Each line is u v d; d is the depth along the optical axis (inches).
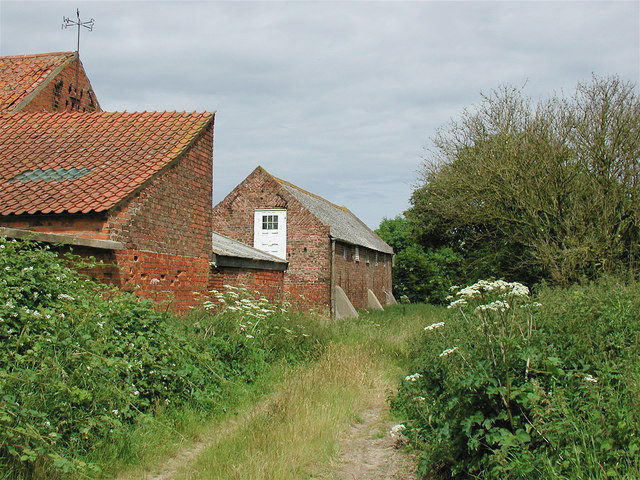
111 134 470.6
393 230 2114.9
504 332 204.4
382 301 1465.3
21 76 563.8
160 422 263.0
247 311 451.5
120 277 378.6
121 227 380.5
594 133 738.2
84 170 417.4
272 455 231.9
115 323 291.4
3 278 250.5
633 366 203.6
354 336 562.3
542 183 764.0
